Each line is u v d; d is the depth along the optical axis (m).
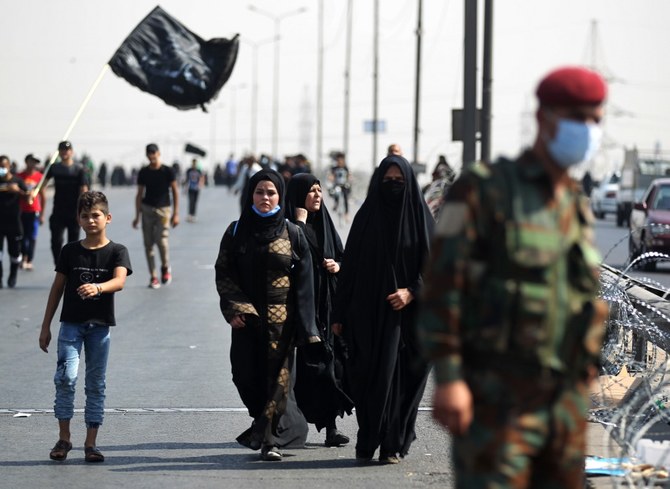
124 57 48.25
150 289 54.38
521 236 11.96
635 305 29.39
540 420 11.98
